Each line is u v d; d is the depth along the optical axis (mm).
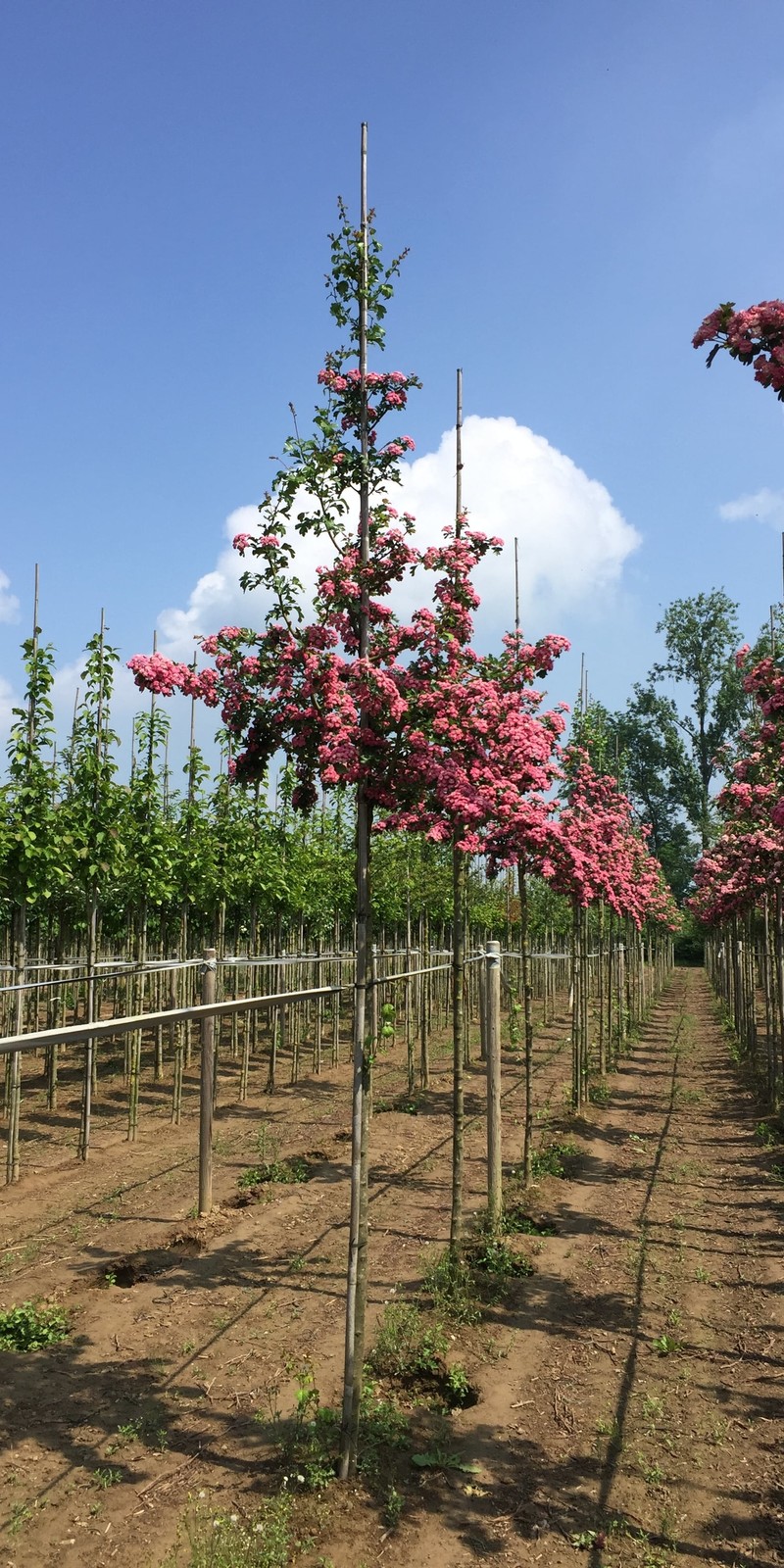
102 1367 5922
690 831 59062
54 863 10844
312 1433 5070
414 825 6684
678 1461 5090
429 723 5434
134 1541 4328
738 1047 21047
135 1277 7352
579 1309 7074
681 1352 6355
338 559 5273
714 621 57812
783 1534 4473
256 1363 5969
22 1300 6871
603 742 16141
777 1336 6570
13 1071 10047
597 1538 4426
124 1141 11953
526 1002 10266
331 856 18344
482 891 21562
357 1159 5125
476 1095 15086
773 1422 5469
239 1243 8055
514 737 6375
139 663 5203
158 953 17438
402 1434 5262
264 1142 11594
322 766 5230
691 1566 4246
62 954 14984
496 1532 4473
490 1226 8312
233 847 15094
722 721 57094
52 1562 4191
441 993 25484
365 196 5430
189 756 14422
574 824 12172
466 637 6848
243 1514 4496
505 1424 5449
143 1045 19938
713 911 20250
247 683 5305
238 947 19719
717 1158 11492
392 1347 6098
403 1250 7977
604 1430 5375
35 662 10711
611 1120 13828
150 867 13305
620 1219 9148
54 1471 4836
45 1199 9398
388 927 22391
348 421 5465
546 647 6828
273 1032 15258
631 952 26000
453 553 6801
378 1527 4477
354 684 5145
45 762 10945
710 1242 8469
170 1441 5125
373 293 5359
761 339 5020
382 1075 16875
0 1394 5594
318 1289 7121
